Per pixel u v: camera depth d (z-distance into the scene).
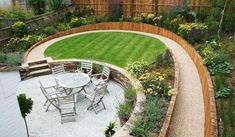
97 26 20.14
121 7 20.80
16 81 7.00
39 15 18.89
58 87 11.36
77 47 16.50
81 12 21.70
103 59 14.40
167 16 18.48
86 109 10.51
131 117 7.92
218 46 12.76
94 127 9.40
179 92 9.59
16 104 7.17
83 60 13.93
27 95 11.68
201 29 15.29
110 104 10.83
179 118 8.01
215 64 10.48
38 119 9.94
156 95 9.05
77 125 9.55
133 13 20.73
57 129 9.36
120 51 15.49
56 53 15.55
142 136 7.06
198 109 8.48
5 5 20.19
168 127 7.11
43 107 10.69
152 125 7.31
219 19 15.55
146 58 14.04
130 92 9.96
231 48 11.99
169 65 11.75
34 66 13.96
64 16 20.92
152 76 10.29
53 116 10.09
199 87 10.00
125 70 12.34
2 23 16.88
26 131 8.16
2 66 6.71
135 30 19.61
